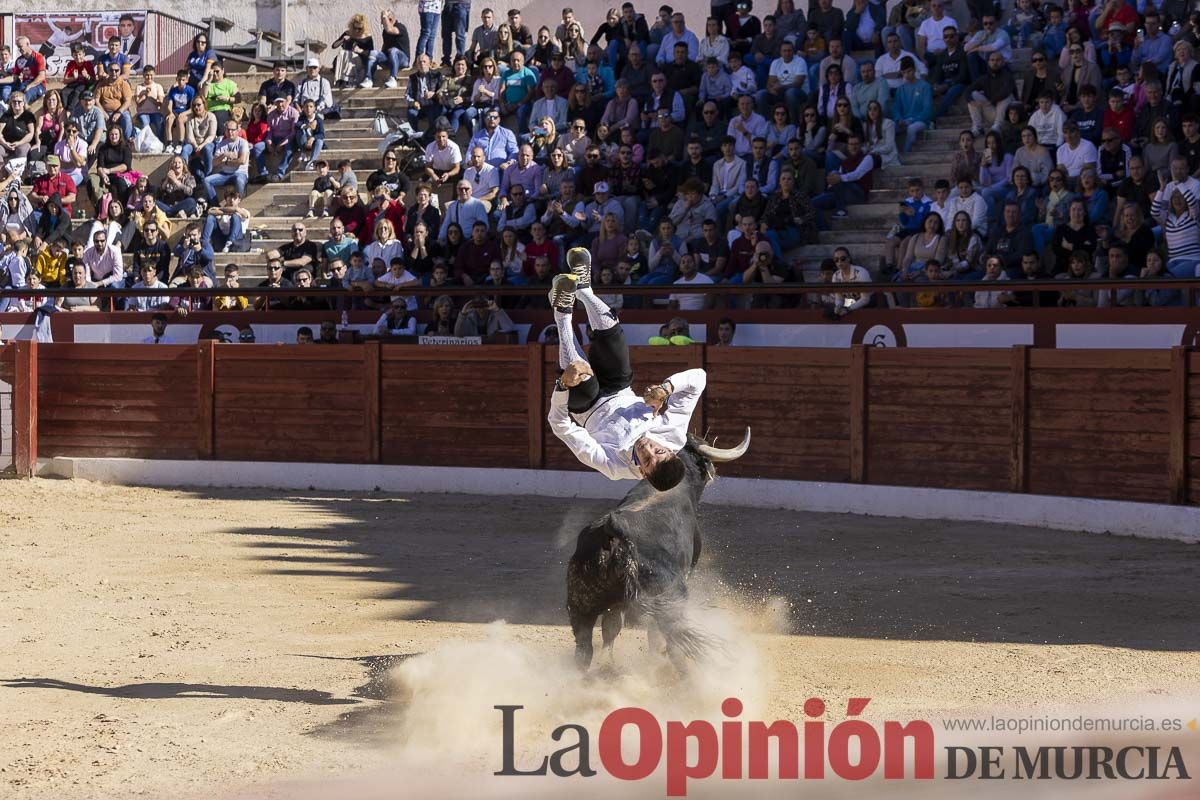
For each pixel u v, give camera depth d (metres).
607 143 23.56
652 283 20.34
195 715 8.14
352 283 21.62
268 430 20.88
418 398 20.16
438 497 19.23
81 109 28.53
